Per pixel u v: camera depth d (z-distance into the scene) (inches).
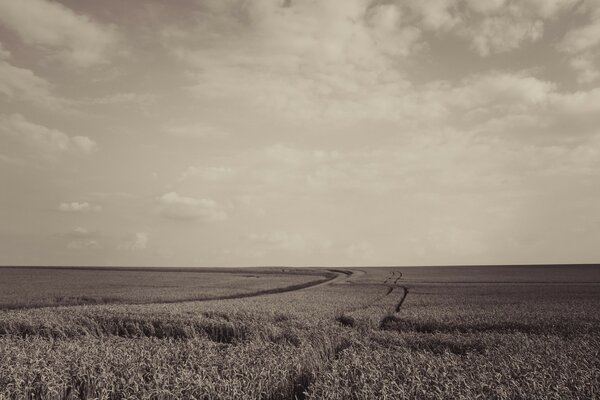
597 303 1195.3
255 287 2003.0
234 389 295.1
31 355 399.5
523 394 290.4
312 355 429.4
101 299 1344.7
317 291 1728.6
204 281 2519.7
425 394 282.4
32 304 1253.1
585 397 297.0
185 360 401.4
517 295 1524.4
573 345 510.0
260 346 475.2
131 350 436.1
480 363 386.6
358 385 301.7
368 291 1724.9
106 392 311.6
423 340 565.9
